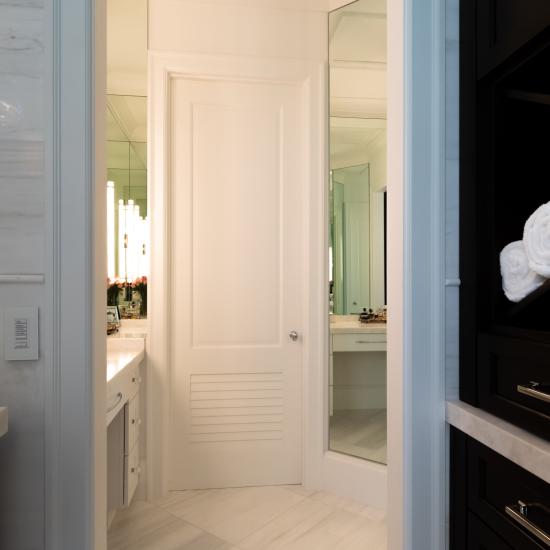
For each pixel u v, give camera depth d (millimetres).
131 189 2574
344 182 2344
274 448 2348
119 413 1839
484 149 944
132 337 2238
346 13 2301
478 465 903
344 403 2334
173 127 2270
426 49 1017
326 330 2307
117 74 2459
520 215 938
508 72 876
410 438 1005
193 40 2219
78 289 893
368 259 2371
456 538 983
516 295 859
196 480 2291
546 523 705
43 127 892
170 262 2266
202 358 2301
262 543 1802
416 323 1005
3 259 880
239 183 2330
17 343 876
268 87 2344
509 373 849
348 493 2197
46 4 891
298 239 2369
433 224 1010
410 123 1008
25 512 878
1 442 878
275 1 2279
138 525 1938
